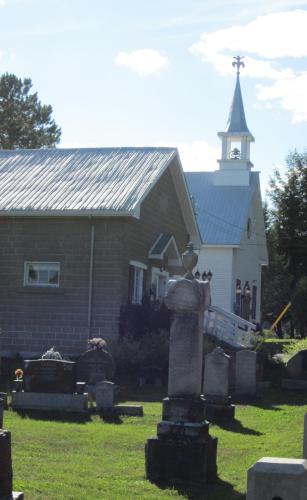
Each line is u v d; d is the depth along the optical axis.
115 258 27.06
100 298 27.08
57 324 27.41
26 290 27.75
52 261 27.61
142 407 17.70
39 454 12.92
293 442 14.61
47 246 27.72
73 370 18.00
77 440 14.27
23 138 61.25
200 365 11.91
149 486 11.10
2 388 21.12
